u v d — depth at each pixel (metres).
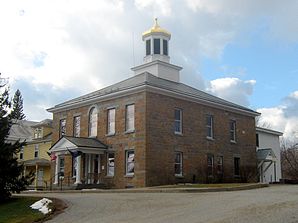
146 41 42.06
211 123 38.28
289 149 66.62
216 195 19.95
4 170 20.78
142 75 38.69
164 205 16.86
